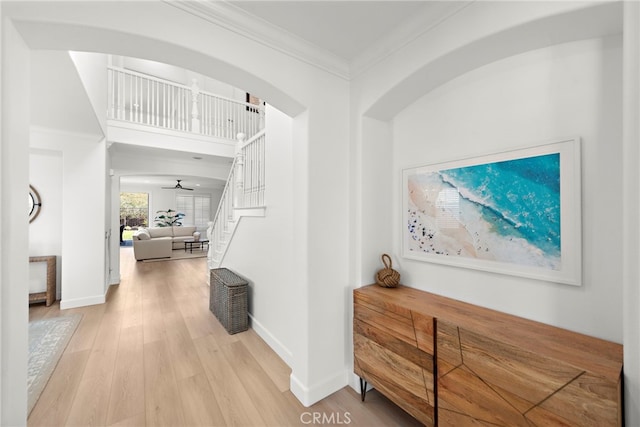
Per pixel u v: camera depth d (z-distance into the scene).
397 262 2.21
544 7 1.21
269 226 2.84
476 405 1.32
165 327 3.16
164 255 7.80
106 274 4.45
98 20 1.26
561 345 1.20
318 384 1.99
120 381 2.14
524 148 1.50
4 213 1.12
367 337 1.90
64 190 3.71
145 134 4.80
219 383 2.15
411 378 1.61
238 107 6.21
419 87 1.89
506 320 1.47
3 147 1.12
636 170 0.98
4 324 1.12
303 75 1.93
